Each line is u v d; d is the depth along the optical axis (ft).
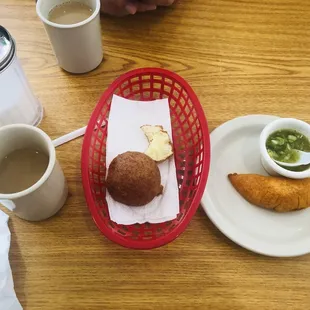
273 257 2.11
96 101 2.60
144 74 2.56
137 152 2.18
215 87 2.66
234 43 2.84
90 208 2.06
